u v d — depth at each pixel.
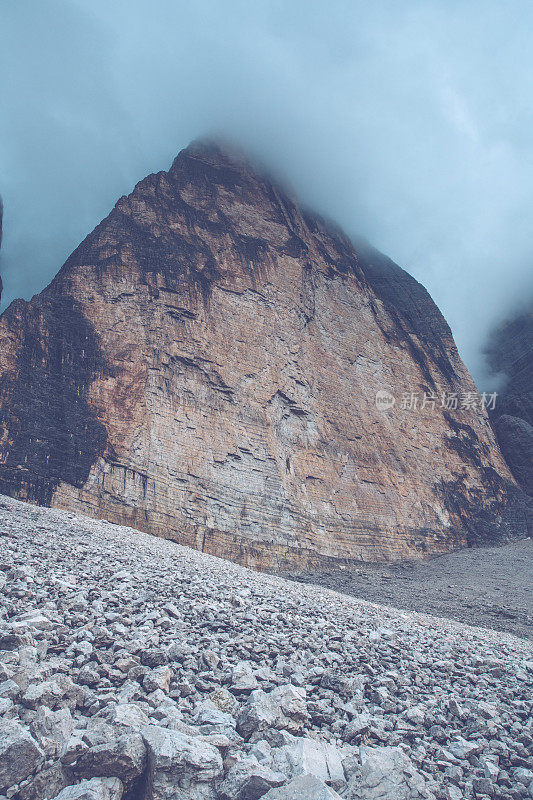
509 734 7.96
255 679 7.38
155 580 13.53
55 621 7.91
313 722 6.61
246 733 5.71
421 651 13.12
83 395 40.84
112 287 47.41
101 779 4.35
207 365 49.78
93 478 38.00
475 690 10.19
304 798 4.18
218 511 43.94
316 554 48.72
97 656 6.77
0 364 37.28
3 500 26.53
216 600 12.82
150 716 5.51
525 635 31.12
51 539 17.55
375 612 21.28
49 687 5.28
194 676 6.87
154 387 45.22
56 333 42.28
